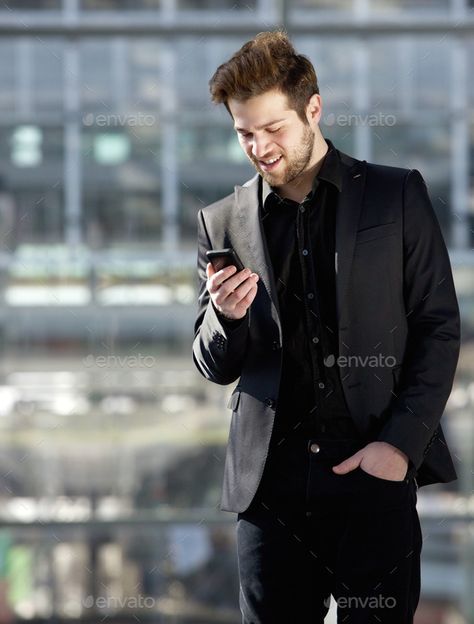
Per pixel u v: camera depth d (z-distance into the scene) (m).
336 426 5.85
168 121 14.03
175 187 14.01
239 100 5.64
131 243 13.95
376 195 5.93
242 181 14.05
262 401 5.88
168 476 13.49
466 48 13.85
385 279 5.84
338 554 5.86
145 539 13.36
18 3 13.96
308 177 6.01
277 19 13.90
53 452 13.55
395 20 13.87
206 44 14.02
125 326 13.79
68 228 13.95
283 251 5.98
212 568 13.22
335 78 13.89
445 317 5.89
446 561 12.83
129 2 14.01
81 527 13.30
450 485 12.90
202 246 6.40
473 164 13.83
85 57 14.00
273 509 5.94
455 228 13.73
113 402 13.65
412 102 13.88
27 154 13.94
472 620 12.77
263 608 5.98
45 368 13.70
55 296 13.82
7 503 13.38
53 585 13.14
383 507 5.77
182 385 13.73
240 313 5.68
